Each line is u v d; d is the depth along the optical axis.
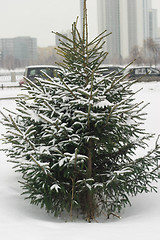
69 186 5.85
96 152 6.17
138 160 6.13
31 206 6.18
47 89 6.20
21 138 5.58
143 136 6.32
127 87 6.32
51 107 5.62
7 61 125.00
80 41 5.89
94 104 5.61
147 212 6.06
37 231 4.89
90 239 4.54
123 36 126.31
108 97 5.91
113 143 5.93
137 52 70.44
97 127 5.61
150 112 16.14
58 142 5.77
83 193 6.08
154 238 4.49
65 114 5.76
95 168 6.17
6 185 7.05
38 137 5.98
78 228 5.11
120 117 5.57
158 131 12.91
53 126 5.56
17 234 4.76
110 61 102.25
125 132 6.11
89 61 6.23
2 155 10.00
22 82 27.78
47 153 5.39
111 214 6.20
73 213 6.19
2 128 13.51
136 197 7.08
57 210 6.03
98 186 5.78
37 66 26.39
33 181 5.64
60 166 5.30
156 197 6.97
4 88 27.14
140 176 6.25
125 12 126.00
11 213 5.67
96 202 6.34
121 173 5.60
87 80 5.98
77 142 5.67
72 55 5.94
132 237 4.58
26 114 5.78
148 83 26.73
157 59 64.75
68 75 6.00
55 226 5.22
